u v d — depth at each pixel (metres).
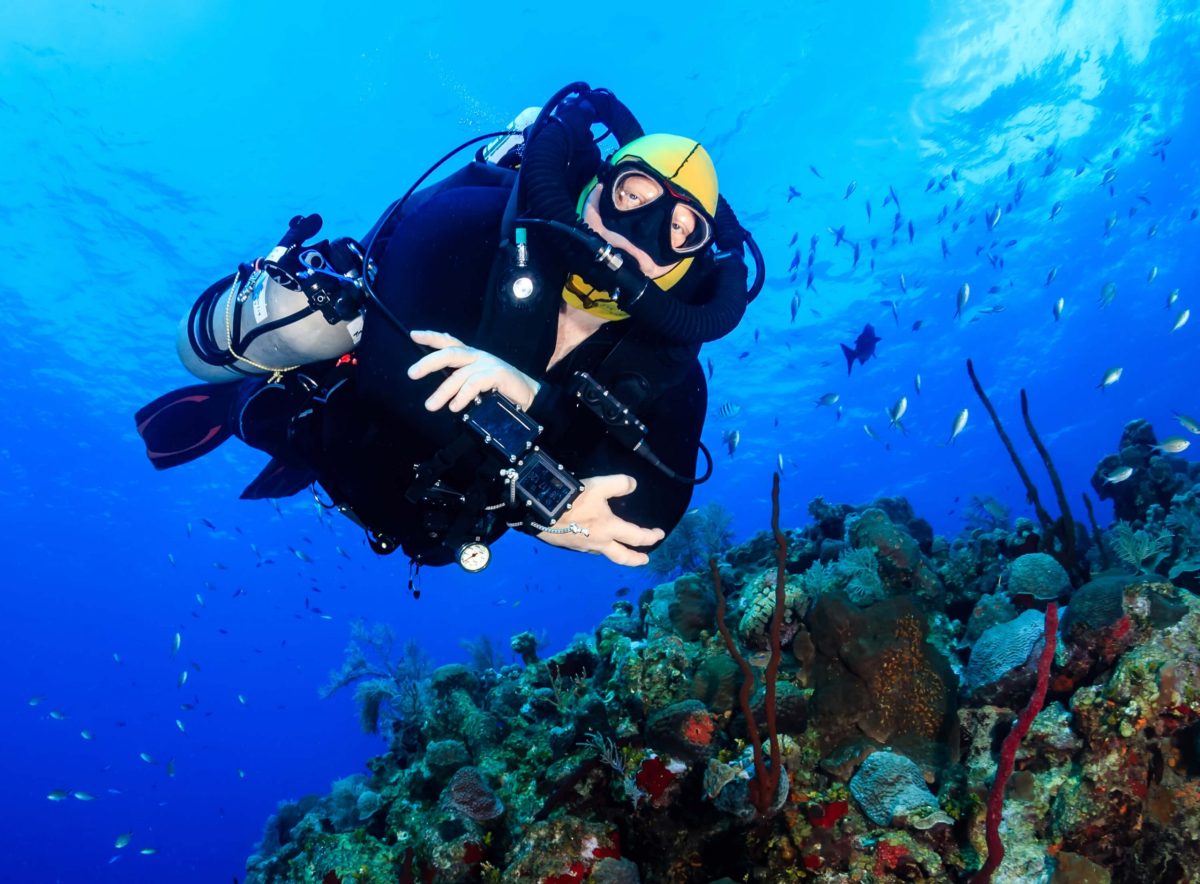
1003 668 3.79
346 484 2.75
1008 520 9.02
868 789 3.40
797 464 51.62
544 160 2.39
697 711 3.78
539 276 2.33
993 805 2.63
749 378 41.41
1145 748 3.15
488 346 2.38
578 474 2.69
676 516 2.81
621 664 4.58
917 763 3.63
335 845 4.96
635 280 2.24
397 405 2.35
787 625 4.63
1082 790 3.16
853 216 32.69
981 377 44.47
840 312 37.28
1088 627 3.56
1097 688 3.34
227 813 51.56
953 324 40.19
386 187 32.81
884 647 3.88
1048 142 30.98
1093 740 3.23
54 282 36.69
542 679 5.97
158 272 36.09
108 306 37.91
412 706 7.00
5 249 35.00
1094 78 28.83
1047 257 36.66
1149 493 6.87
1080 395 45.00
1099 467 7.42
